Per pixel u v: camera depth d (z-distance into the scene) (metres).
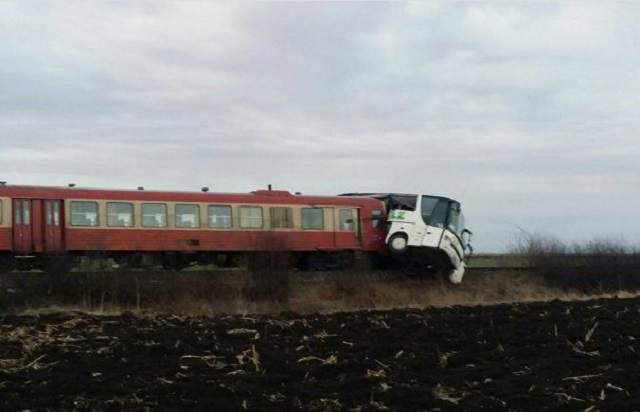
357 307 24.23
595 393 11.87
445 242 30.80
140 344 16.02
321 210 32.28
